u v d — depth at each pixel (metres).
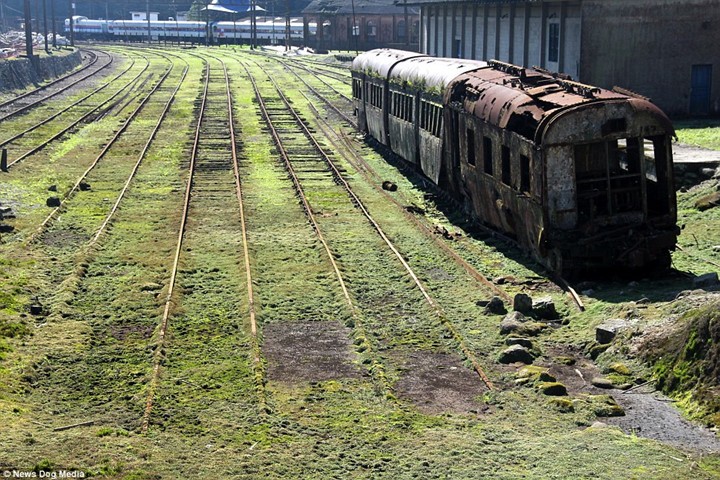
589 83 46.72
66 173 38.88
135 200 33.94
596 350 19.02
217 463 14.01
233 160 42.62
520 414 16.22
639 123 23.84
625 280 24.27
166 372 17.83
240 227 29.89
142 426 15.20
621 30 46.34
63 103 66.06
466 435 15.24
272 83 83.38
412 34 130.50
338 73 95.19
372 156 45.38
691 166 33.56
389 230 29.75
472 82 30.77
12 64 76.69
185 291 23.11
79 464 13.59
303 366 18.39
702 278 22.45
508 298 22.34
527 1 50.03
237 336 20.00
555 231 23.80
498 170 27.11
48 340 19.31
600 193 23.95
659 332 18.33
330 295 22.95
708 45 47.28
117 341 19.61
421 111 37.03
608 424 15.81
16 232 28.84
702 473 13.69
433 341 19.81
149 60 115.81
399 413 16.06
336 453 14.54
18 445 14.07
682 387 16.83
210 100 68.75
